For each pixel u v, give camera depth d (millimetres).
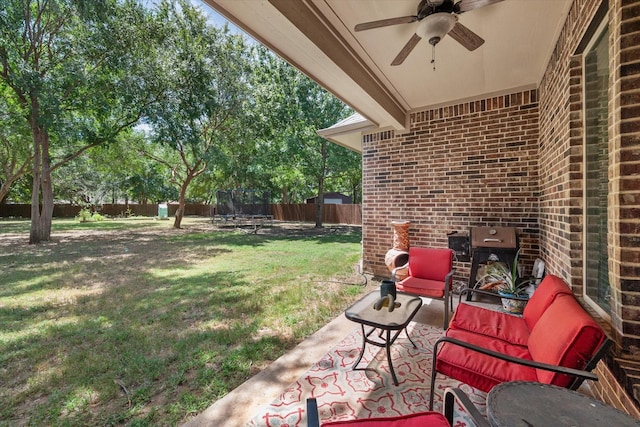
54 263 7023
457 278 4852
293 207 21016
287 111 13242
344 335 3223
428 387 2312
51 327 3393
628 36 1586
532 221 4273
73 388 2293
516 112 4379
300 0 2602
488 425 1169
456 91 4566
